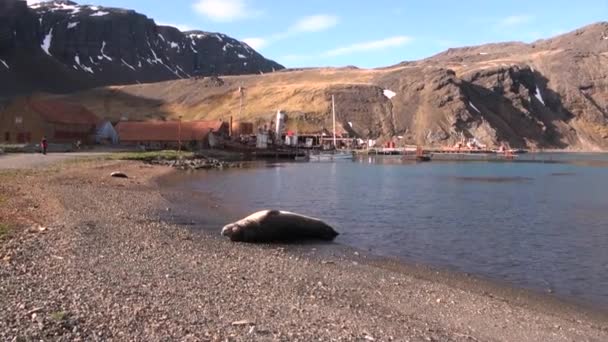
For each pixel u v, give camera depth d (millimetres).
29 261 16141
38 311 11148
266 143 138375
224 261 19250
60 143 112750
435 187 60844
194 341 10312
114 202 34062
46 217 25219
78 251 18453
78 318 10992
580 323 14867
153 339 10250
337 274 18625
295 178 69625
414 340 11875
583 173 93000
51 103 122875
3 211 25812
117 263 17219
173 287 14633
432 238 28016
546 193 56094
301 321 12445
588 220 35875
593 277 20344
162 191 45094
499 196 52250
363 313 13906
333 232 26891
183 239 23234
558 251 25203
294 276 17734
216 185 55750
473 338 12656
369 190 54969
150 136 125312
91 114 130375
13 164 59000
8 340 9508
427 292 17047
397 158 146250
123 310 11883
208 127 132000
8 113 113812
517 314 15266
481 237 28688
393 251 24391
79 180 46719
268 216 24969
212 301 13523
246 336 10945
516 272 21000
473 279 19641
